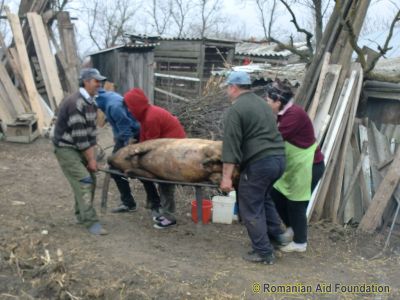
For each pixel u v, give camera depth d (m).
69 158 4.82
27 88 10.02
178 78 15.80
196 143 4.68
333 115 6.16
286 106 4.61
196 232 5.25
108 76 14.59
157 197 5.41
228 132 4.20
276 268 4.48
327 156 5.88
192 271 4.26
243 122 4.23
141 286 3.93
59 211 5.72
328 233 5.48
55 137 4.84
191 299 3.80
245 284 4.11
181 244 4.90
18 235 4.76
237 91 4.34
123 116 5.17
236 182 4.57
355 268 4.66
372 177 6.16
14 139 9.16
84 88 4.71
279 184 4.83
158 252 4.64
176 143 4.74
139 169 4.92
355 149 6.30
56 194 6.41
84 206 4.92
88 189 4.90
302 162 4.58
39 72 11.11
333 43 6.59
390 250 5.20
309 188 4.68
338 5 6.29
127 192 5.69
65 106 4.70
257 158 4.25
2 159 8.02
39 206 5.86
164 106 13.32
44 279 3.93
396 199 5.76
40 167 7.75
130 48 13.89
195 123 8.46
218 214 5.58
